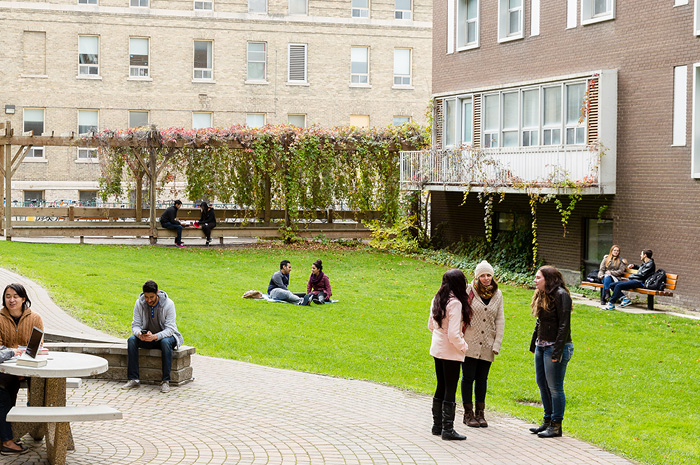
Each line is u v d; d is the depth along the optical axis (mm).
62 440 7215
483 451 8266
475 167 24109
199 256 25266
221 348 13633
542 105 23016
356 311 17766
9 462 7441
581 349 14984
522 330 16562
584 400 11570
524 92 23781
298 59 41594
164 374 10406
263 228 29234
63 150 38750
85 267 20641
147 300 10516
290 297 18297
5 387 7773
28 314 8625
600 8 21719
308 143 28719
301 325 15992
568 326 8883
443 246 28453
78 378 8820
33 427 8117
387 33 42500
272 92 41219
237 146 28297
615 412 10969
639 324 17328
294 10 41469
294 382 11305
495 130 24891
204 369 11805
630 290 19156
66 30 38594
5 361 7684
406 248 27891
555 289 8938
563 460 8070
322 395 10578
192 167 28531
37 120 38562
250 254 26297
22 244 24578
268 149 28656
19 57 38062
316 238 29859
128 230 27703
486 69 25453
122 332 13617
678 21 19547
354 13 42312
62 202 36875
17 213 27547
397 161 29609
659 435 9688
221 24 40406
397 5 42750
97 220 29484
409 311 18078
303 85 41562
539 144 23109
